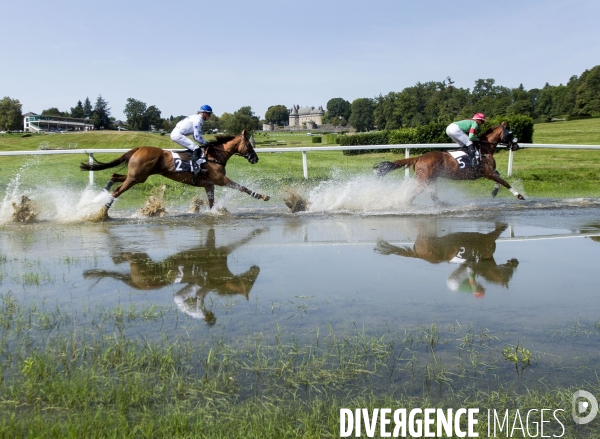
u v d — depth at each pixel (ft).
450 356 11.02
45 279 16.39
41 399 8.97
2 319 12.76
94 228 26.04
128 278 16.51
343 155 66.28
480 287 15.66
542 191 41.52
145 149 28.53
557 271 17.44
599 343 11.71
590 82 256.32
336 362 10.69
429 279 16.47
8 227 26.35
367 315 13.30
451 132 31.48
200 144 30.12
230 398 9.25
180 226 26.48
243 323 12.71
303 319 13.01
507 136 32.40
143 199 37.35
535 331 12.35
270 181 41.42
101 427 8.10
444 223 26.68
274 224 26.81
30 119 299.38
